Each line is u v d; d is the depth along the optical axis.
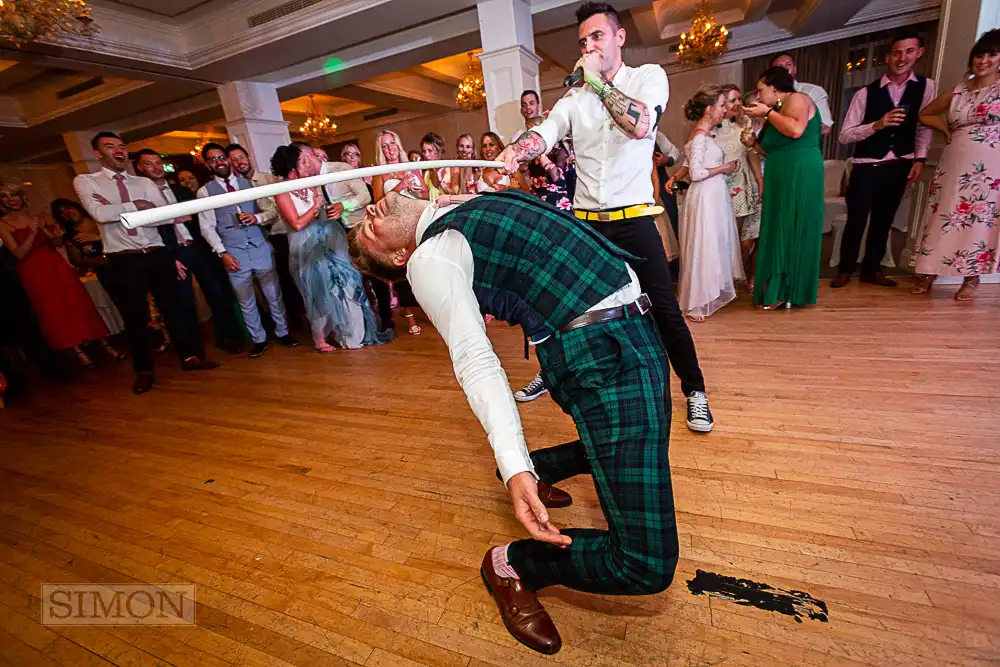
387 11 4.80
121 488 2.10
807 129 2.86
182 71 5.82
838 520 1.38
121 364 4.19
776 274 3.12
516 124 5.08
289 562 1.53
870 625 1.08
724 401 2.11
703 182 3.02
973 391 1.93
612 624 1.17
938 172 2.91
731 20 7.86
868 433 1.75
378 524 1.65
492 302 0.90
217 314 4.14
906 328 2.62
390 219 0.96
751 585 1.22
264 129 6.86
